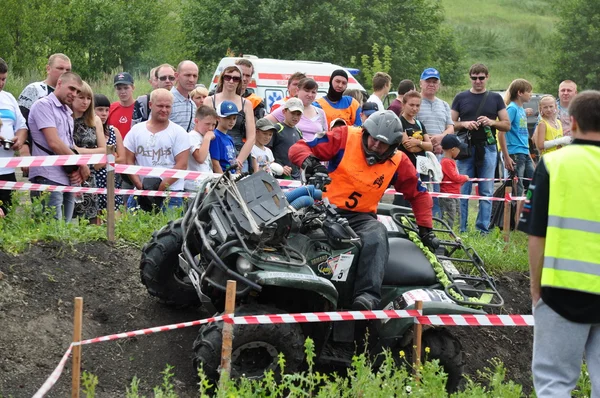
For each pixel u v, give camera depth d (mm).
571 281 5852
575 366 6004
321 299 7848
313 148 8172
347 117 12836
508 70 53969
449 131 13617
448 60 44281
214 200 7848
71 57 32312
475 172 13531
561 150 6086
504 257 11672
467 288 8438
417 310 7430
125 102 13047
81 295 8516
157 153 11008
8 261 8555
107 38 33750
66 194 10430
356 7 36406
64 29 32031
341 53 35875
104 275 9016
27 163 9469
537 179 6047
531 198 6070
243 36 35188
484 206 13453
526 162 15062
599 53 44062
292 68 18500
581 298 5875
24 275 8438
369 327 8125
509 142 14797
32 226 9523
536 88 47531
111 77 32719
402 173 8422
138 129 11094
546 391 5973
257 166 11648
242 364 7289
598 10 44875
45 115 10023
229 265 7340
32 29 30578
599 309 5875
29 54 30344
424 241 8703
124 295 8812
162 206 11031
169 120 11617
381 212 9203
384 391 6844
